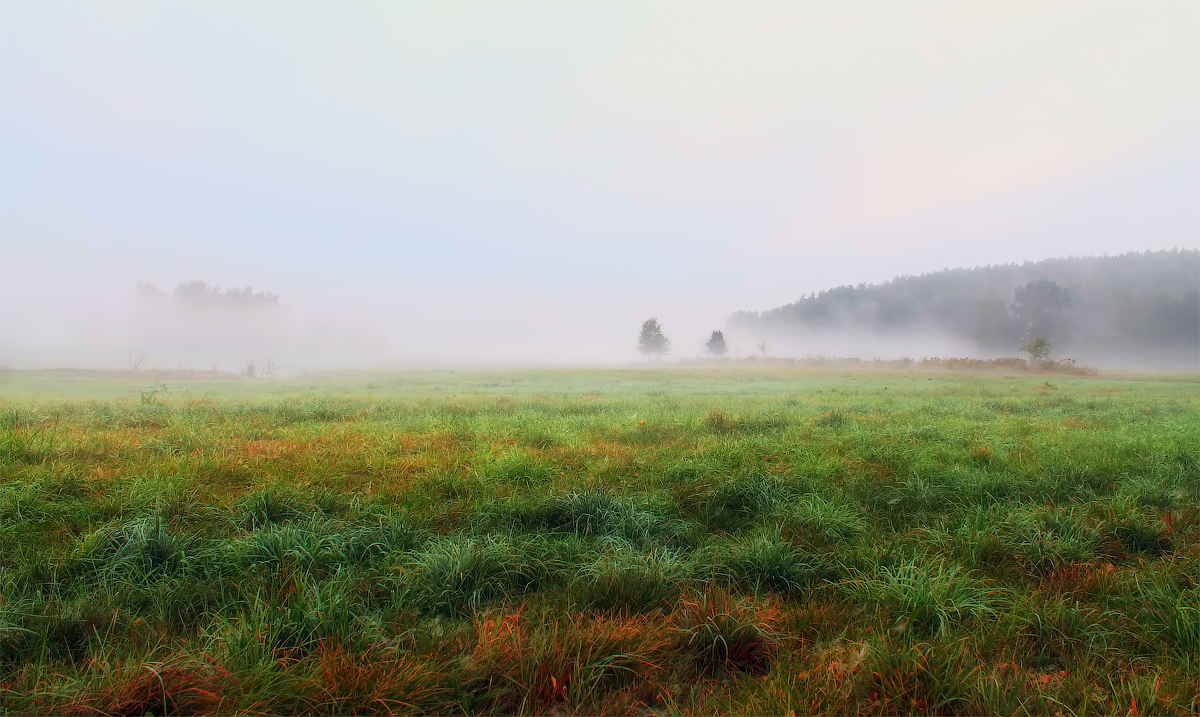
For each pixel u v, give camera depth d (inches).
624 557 157.6
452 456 318.7
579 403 693.9
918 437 411.2
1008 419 525.7
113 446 323.9
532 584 153.6
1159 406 673.6
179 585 141.3
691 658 117.5
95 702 95.7
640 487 257.8
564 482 258.4
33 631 117.1
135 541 160.9
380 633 121.1
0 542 173.9
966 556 169.5
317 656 110.6
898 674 102.3
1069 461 298.5
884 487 258.1
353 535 172.7
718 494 240.2
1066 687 106.9
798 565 158.6
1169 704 98.6
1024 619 131.8
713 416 489.4
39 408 529.0
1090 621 133.0
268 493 210.4
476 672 107.0
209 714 94.7
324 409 549.0
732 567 161.2
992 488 249.9
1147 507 228.4
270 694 97.4
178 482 236.7
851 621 132.3
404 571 149.4
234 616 130.5
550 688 104.5
